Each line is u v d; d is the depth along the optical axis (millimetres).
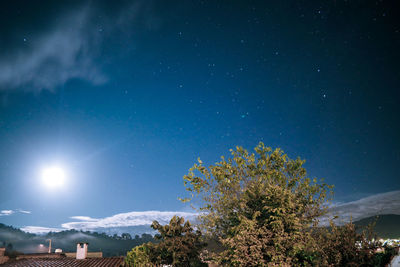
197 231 15789
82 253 23938
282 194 12398
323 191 13922
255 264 11203
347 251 10219
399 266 9609
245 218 11914
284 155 14852
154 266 18000
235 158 14703
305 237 11516
